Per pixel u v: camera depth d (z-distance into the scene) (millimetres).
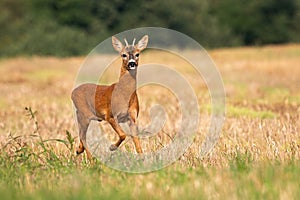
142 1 87750
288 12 98938
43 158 14047
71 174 11844
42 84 40312
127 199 9938
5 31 87688
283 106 25703
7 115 24156
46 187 10828
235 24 98188
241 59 62938
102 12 87250
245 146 14773
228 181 10648
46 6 88250
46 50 79375
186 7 89750
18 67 54406
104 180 11258
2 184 11414
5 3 100688
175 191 10242
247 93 31969
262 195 9906
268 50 75938
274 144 14797
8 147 15703
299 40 98688
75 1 86750
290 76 43469
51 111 24859
